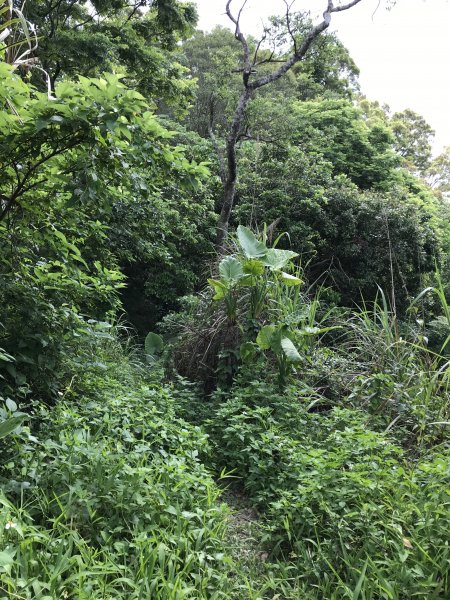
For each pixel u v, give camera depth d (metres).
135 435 4.64
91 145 3.90
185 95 16.09
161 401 5.36
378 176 21.67
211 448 4.86
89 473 3.54
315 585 3.32
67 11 13.92
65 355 4.98
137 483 3.51
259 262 6.72
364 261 15.22
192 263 13.62
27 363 4.54
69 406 4.79
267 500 4.34
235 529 4.03
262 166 14.63
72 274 5.15
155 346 8.84
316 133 18.77
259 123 13.59
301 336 6.63
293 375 6.45
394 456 4.73
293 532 3.76
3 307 4.58
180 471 3.80
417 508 3.52
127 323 14.33
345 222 14.86
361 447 4.17
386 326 6.74
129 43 14.28
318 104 22.75
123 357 8.08
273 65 19.11
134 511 3.40
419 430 5.34
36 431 4.25
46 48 12.07
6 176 4.37
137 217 8.83
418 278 15.85
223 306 7.13
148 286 13.58
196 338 7.09
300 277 8.34
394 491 3.78
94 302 6.04
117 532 3.30
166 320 10.30
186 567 3.14
